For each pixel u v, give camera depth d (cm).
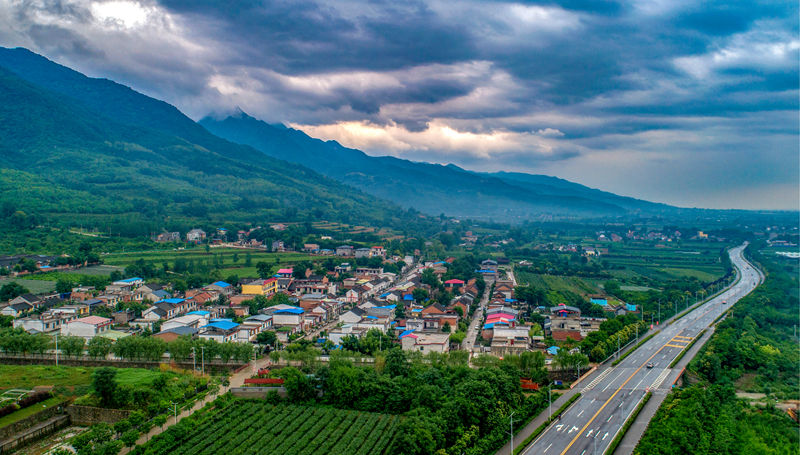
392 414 16438
